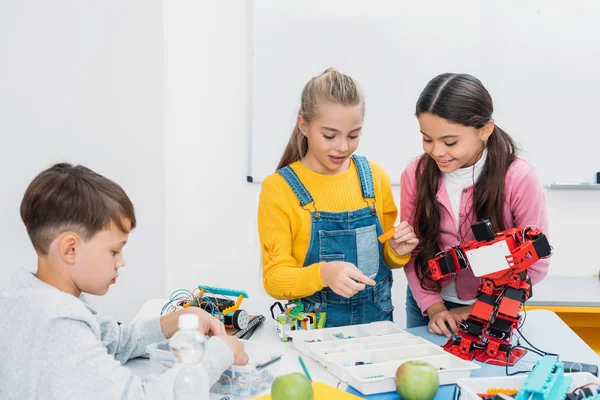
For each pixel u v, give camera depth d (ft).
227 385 3.45
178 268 8.99
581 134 8.16
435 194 4.93
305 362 3.95
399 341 4.11
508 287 3.98
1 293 3.13
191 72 8.63
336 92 4.44
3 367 2.95
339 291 4.12
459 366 3.67
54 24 5.38
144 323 3.98
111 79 6.77
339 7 8.31
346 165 5.12
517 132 8.23
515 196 4.69
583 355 4.06
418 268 5.02
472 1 8.13
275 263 4.69
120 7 7.00
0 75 4.51
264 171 8.68
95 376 2.85
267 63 8.43
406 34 8.30
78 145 5.95
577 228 8.37
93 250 3.17
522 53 8.12
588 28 7.98
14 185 4.74
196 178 8.82
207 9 8.50
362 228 4.94
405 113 8.45
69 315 2.96
